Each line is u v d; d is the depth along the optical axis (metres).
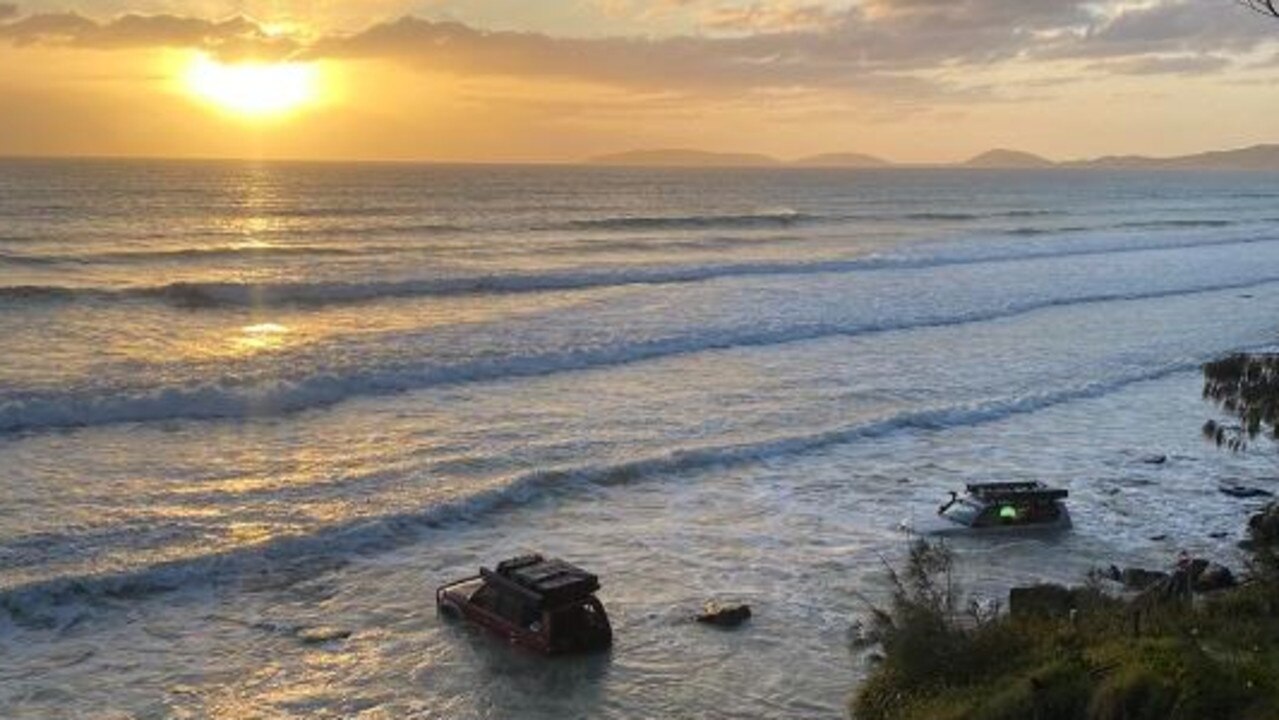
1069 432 28.58
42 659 14.82
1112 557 19.72
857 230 90.88
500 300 45.47
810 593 17.97
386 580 17.94
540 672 15.16
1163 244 85.12
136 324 37.28
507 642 15.93
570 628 15.65
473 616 16.45
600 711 14.19
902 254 68.75
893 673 13.60
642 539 20.16
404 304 43.72
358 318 40.19
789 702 14.45
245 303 42.41
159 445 24.28
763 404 30.06
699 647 16.02
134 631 15.77
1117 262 70.31
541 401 29.45
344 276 49.72
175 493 21.16
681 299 46.94
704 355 36.31
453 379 31.45
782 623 16.84
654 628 16.61
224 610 16.61
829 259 63.34
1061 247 79.06
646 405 29.45
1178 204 166.62
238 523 19.70
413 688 14.62
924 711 12.20
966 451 26.50
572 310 42.84
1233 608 13.90
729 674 15.22
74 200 107.69
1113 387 33.78
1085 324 45.06
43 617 15.95
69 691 14.06
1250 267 69.12
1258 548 19.31
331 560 18.58
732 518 21.41
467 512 20.97
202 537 18.95
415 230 79.69
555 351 34.56
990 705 11.26
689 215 106.50
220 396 27.47
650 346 36.34
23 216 84.56
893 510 22.08
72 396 26.36
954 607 15.46
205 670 14.80
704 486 23.23
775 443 26.00
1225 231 103.88
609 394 30.52
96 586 16.83
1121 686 10.55
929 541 20.23
